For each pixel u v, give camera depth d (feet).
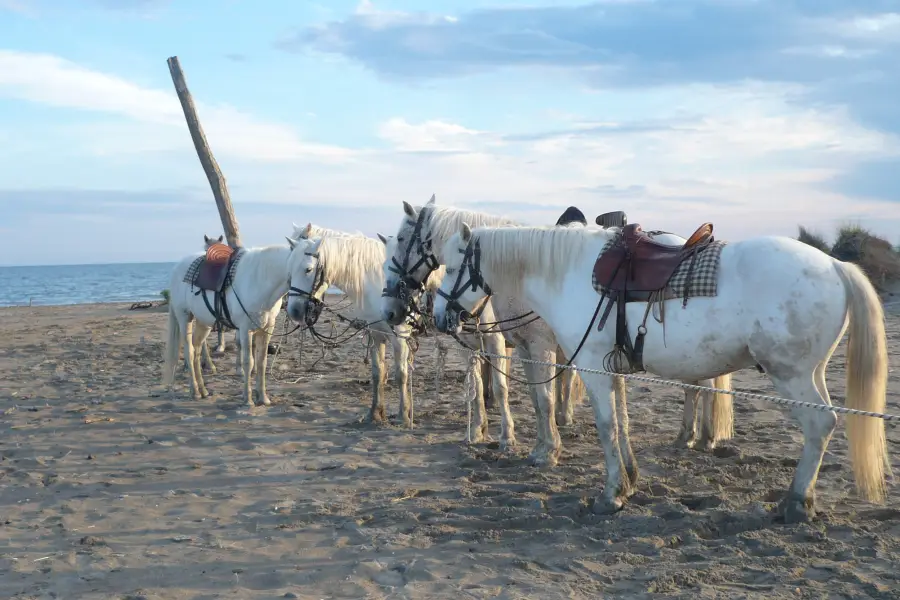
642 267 16.87
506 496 19.38
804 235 73.87
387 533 16.96
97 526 18.12
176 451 25.50
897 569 13.89
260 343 33.37
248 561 15.67
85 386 38.81
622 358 17.48
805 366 15.39
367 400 34.14
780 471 20.97
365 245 29.17
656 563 14.75
